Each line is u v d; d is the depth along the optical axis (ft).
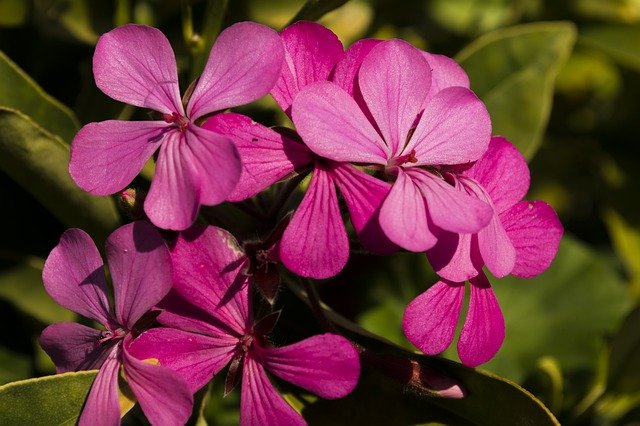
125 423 1.49
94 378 1.30
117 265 1.29
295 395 1.38
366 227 1.28
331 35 1.33
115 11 1.55
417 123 1.33
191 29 1.47
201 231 1.29
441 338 1.30
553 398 1.50
